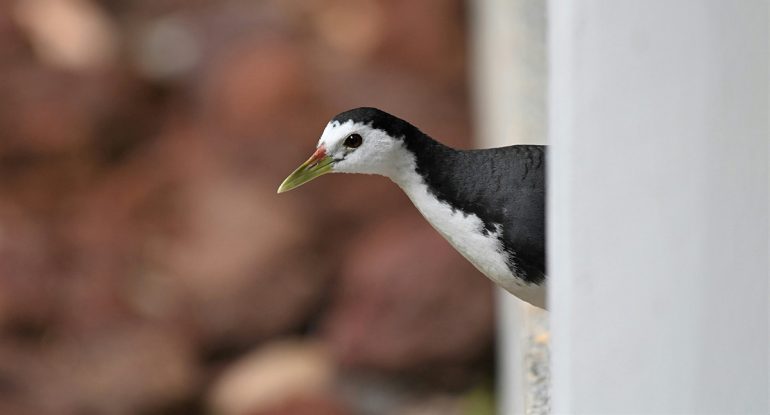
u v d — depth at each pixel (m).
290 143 14.52
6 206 15.05
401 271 12.12
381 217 13.56
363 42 17.64
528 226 5.30
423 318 11.93
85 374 12.41
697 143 3.31
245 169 14.21
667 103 3.30
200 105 16.88
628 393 3.51
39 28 17.33
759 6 3.20
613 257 3.44
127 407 12.27
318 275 13.30
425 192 5.55
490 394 11.79
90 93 16.41
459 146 14.97
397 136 5.54
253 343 13.23
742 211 3.33
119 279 13.66
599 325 3.49
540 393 6.07
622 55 3.30
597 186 3.40
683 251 3.39
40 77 16.41
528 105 8.38
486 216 5.38
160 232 14.34
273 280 13.20
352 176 13.79
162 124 16.91
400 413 11.85
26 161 15.67
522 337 6.65
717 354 3.43
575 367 3.54
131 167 15.96
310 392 12.12
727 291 3.39
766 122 3.28
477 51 14.86
